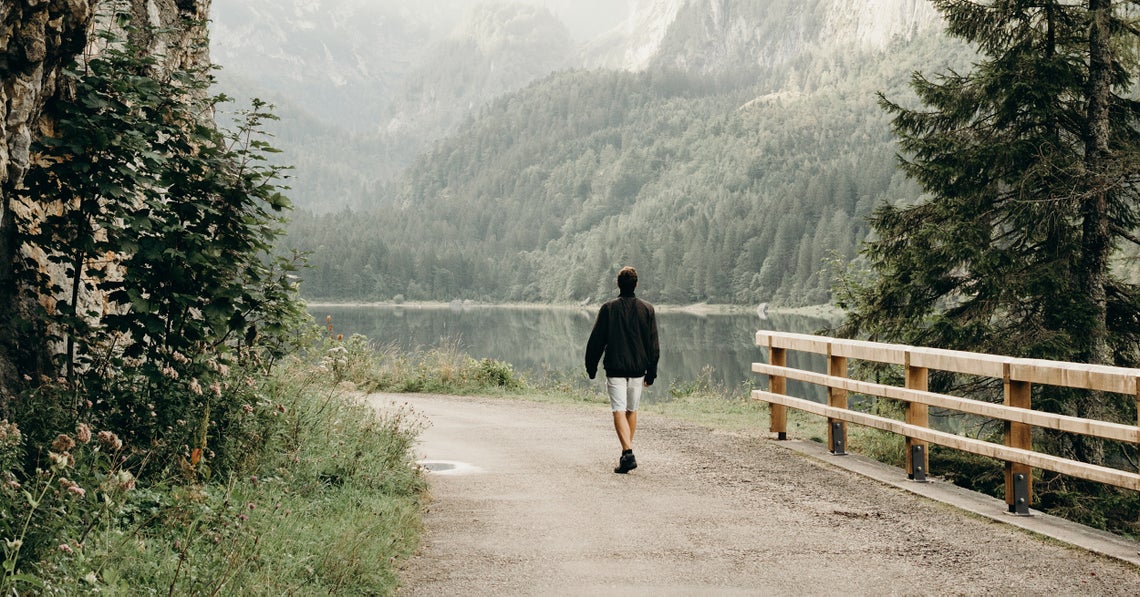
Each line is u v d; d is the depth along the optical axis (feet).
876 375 48.26
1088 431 22.85
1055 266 44.04
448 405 56.49
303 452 25.90
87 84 21.59
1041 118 45.19
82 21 22.08
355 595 17.79
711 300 648.79
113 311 26.37
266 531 18.62
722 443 38.34
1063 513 37.65
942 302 49.80
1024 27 46.55
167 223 21.59
